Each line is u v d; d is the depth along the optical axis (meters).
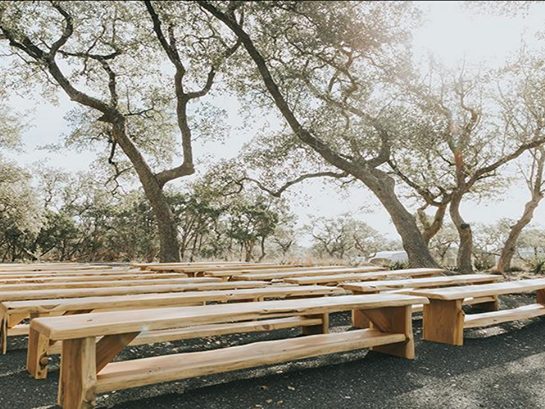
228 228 29.25
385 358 3.65
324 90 13.31
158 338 3.39
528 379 3.14
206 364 2.68
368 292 4.69
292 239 37.72
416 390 2.87
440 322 4.31
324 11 8.48
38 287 4.29
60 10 11.75
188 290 4.49
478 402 2.66
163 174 14.02
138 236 28.94
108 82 15.90
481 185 18.28
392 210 11.88
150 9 11.38
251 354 2.94
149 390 2.80
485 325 4.94
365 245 40.38
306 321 4.27
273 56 12.88
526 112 14.80
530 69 14.09
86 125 18.03
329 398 2.70
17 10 11.29
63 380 2.46
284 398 2.69
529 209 16.08
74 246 29.03
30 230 23.48
